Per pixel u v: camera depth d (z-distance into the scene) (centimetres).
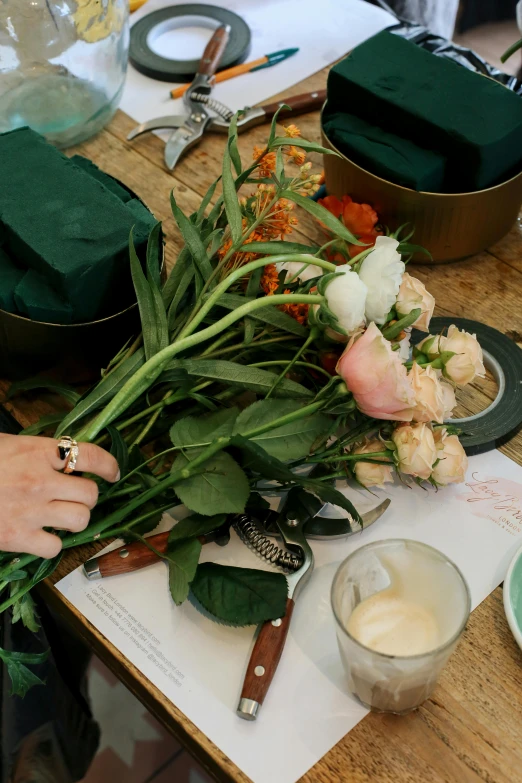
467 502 70
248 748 57
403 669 51
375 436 70
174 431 66
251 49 119
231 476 63
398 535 68
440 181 85
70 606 65
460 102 84
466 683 60
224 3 127
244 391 75
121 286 75
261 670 59
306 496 68
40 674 84
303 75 114
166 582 66
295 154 72
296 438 64
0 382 82
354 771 56
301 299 61
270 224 72
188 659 62
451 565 57
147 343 66
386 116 86
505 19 174
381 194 85
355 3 126
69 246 72
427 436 62
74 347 75
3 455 62
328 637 62
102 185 79
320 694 59
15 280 75
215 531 68
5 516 60
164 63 116
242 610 60
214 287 71
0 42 97
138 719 112
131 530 67
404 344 68
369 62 90
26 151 82
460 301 87
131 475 67
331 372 70
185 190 100
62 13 96
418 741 57
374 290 61
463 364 65
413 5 157
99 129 108
